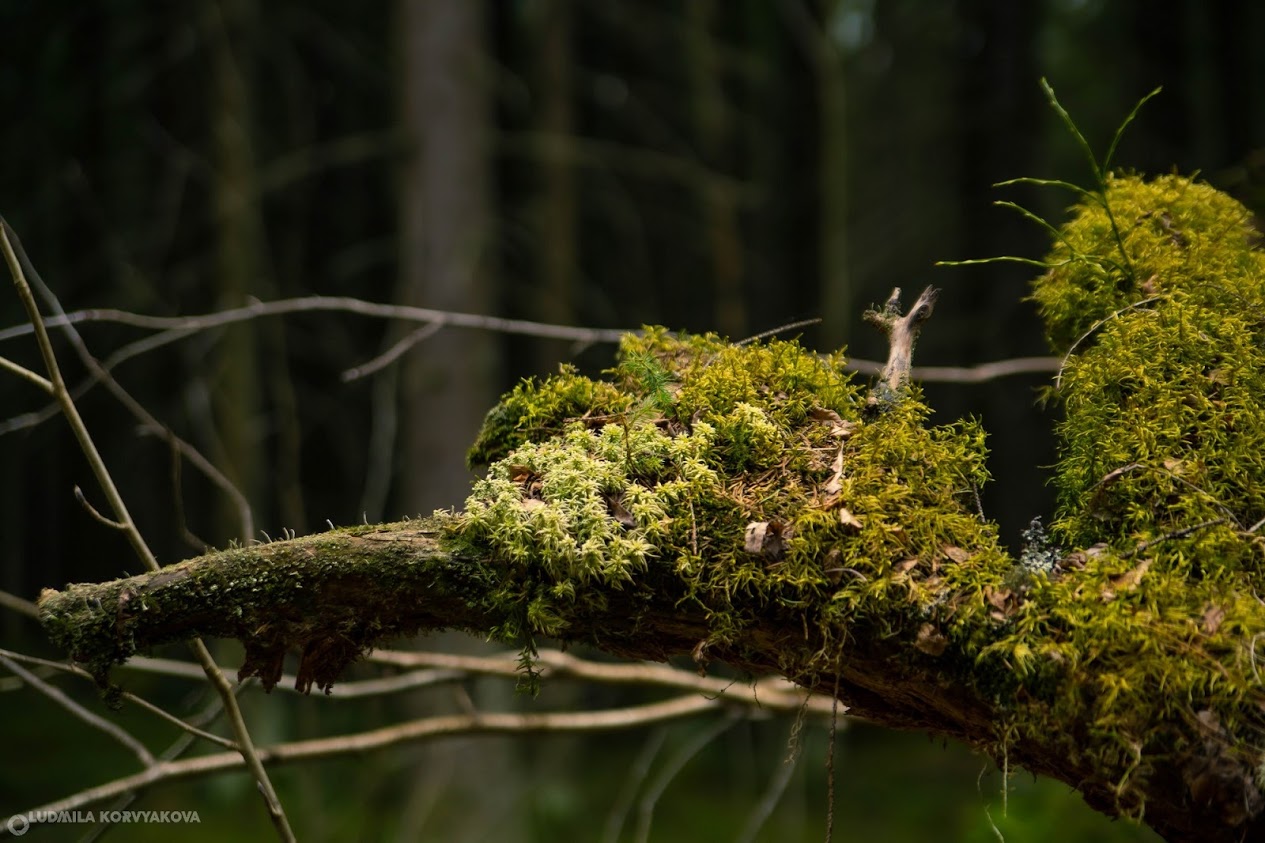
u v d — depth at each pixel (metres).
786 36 9.40
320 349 9.02
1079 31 9.80
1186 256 1.72
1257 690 1.08
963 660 1.19
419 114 6.50
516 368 8.97
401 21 6.70
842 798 7.39
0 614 8.05
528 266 9.07
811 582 1.24
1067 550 1.41
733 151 9.56
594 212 9.69
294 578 1.29
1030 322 8.33
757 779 7.36
